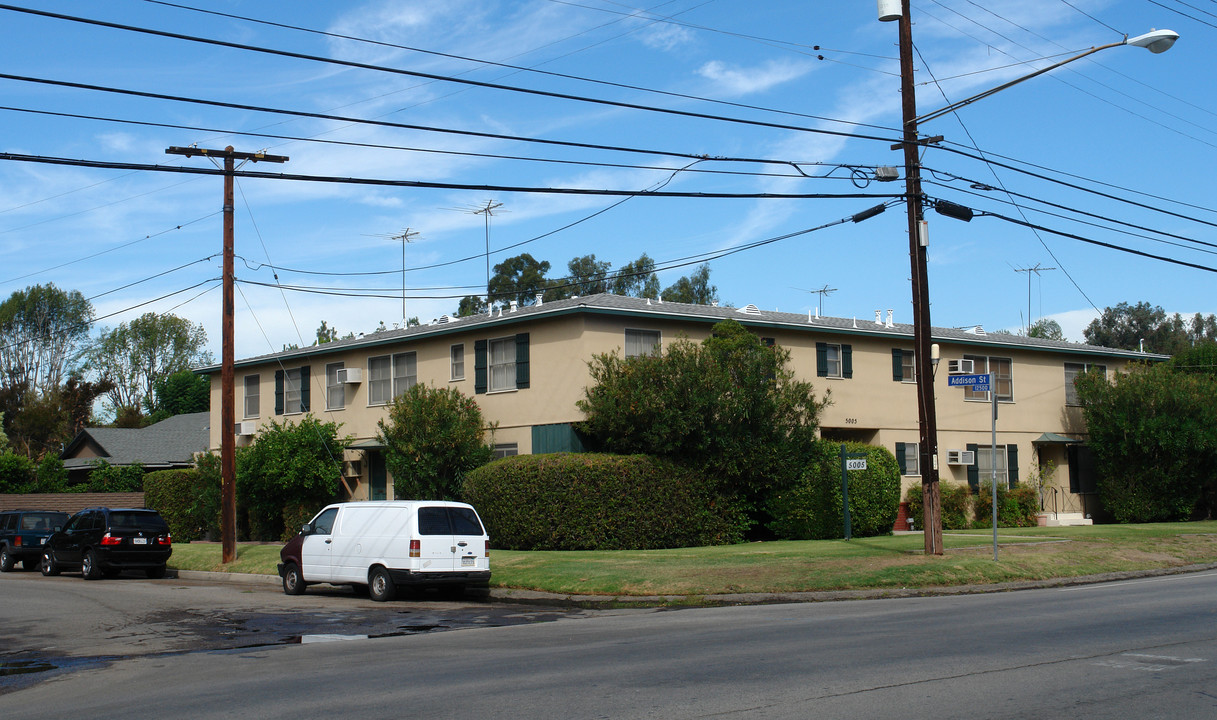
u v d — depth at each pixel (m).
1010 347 37.81
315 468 32.22
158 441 52.06
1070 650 10.86
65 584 24.81
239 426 38.88
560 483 25.28
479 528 19.72
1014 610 14.92
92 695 10.02
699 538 26.47
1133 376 37.19
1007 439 37.62
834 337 32.94
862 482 29.09
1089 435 38.62
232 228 26.05
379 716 8.31
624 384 26.05
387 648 12.71
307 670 10.98
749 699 8.57
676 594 18.38
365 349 34.38
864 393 33.41
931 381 21.30
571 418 27.50
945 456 35.34
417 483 28.75
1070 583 20.48
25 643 14.26
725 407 26.14
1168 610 14.48
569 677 9.88
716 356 26.81
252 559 26.80
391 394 33.31
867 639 12.02
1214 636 11.81
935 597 17.95
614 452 26.95
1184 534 28.09
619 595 18.58
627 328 28.42
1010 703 8.27
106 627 15.91
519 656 11.52
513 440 29.11
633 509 25.41
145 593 21.73
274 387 38.16
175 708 9.03
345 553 20.08
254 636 14.49
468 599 19.75
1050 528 31.61
